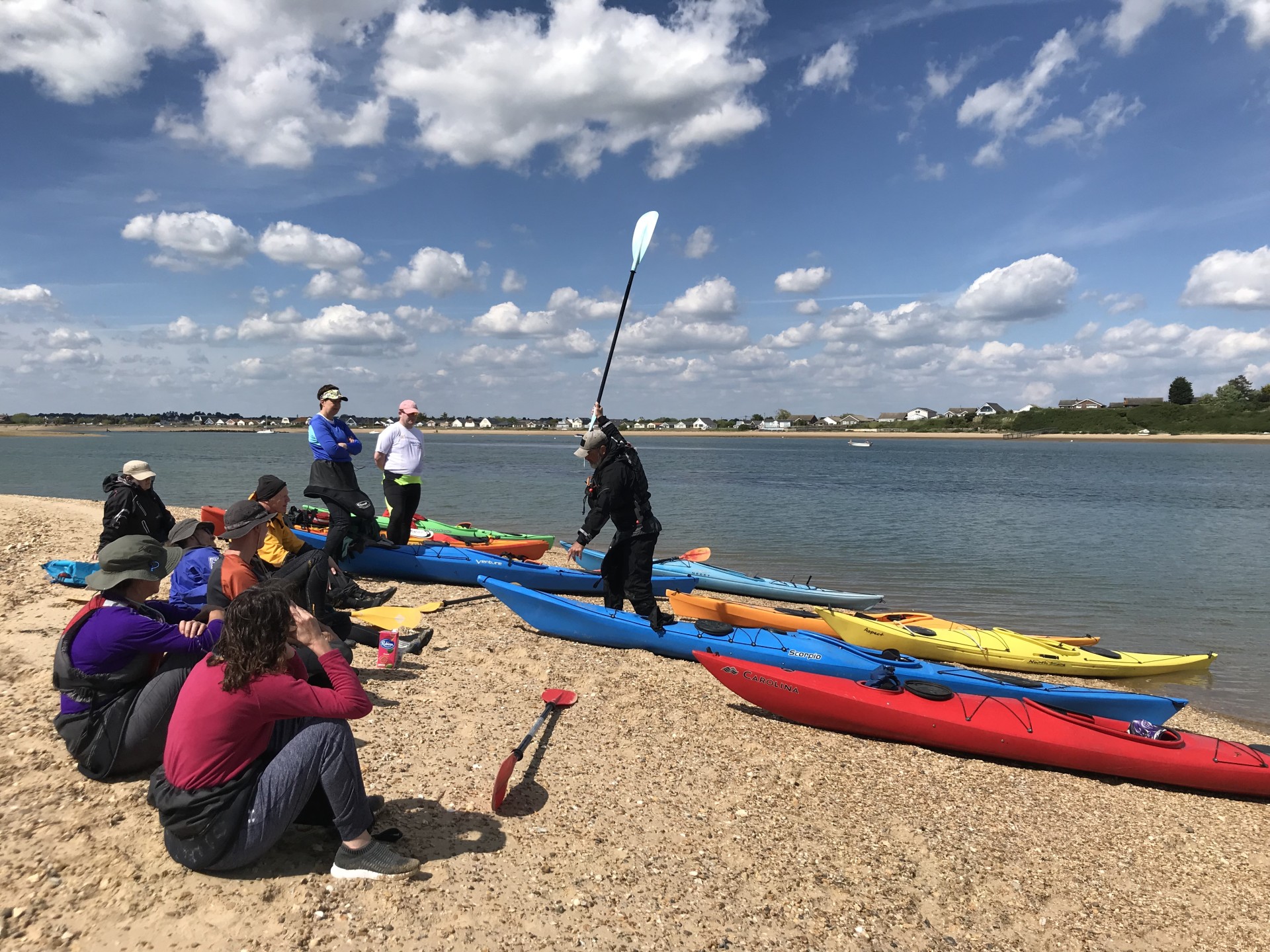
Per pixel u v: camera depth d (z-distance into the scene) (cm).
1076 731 527
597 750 471
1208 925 358
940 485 3675
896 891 356
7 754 378
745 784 449
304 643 299
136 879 293
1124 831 446
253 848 286
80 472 3428
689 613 795
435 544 953
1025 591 1217
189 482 2816
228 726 273
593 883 332
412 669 585
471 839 354
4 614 616
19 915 266
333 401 734
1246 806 499
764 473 4544
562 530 1691
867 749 527
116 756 347
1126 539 1817
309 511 906
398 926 287
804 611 791
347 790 296
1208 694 777
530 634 711
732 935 310
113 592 347
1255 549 1672
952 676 629
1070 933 341
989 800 467
